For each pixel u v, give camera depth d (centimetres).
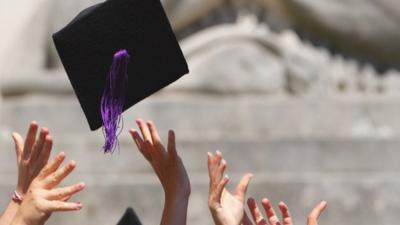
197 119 2931
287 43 3075
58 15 3081
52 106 2956
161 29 1229
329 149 2812
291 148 2814
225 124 2931
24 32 3123
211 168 1197
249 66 3016
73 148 2847
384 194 2738
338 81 3066
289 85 3025
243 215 1206
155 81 1243
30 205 1106
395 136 2847
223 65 3012
